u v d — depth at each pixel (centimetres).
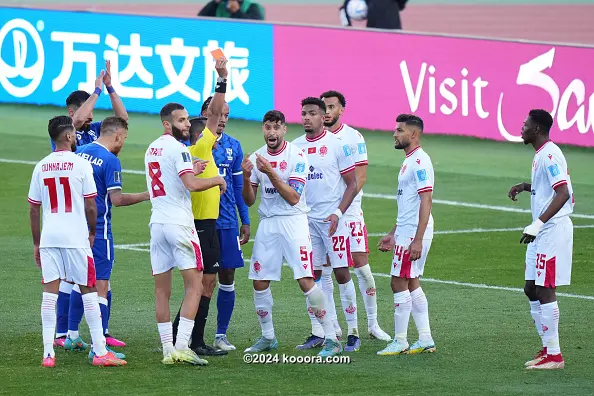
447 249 5359
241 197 3875
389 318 4241
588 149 7400
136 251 5253
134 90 8494
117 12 8469
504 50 7619
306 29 8094
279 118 3631
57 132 3516
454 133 7850
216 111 3625
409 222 3666
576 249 5356
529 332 3959
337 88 8100
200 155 3644
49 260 3488
